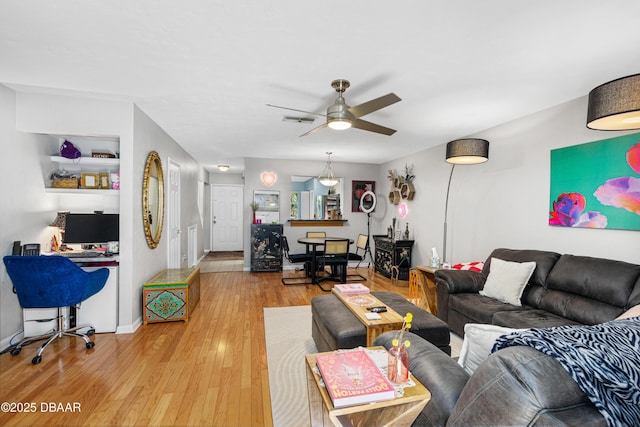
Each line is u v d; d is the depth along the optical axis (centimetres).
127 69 229
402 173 594
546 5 154
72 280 252
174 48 199
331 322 228
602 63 216
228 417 179
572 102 281
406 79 244
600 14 160
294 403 193
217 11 161
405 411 111
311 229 658
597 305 218
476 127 378
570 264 249
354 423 118
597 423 73
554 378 77
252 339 289
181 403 191
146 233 331
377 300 268
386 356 141
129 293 300
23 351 256
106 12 162
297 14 164
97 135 294
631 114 176
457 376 114
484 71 229
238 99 289
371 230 698
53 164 312
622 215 241
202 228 757
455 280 310
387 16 165
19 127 272
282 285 508
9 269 238
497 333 119
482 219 389
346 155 589
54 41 191
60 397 195
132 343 276
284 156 604
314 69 227
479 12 160
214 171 848
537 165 314
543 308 255
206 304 399
